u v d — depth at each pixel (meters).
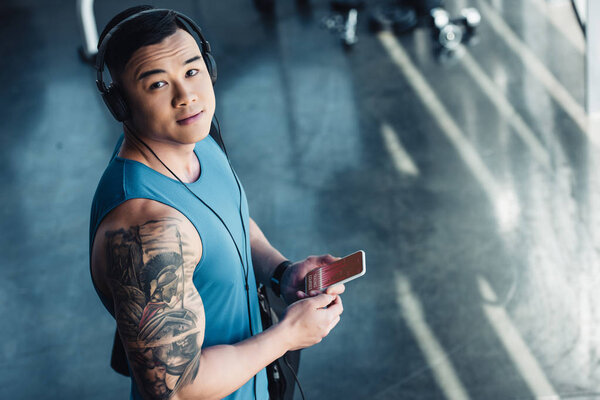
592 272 2.90
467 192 3.46
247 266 1.37
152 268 1.06
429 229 3.28
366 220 3.41
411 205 3.45
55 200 3.92
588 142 3.67
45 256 3.52
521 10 5.07
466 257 3.08
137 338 1.06
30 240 3.64
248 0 5.93
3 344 3.01
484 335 2.71
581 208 3.25
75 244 3.58
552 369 2.53
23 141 4.50
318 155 3.95
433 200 3.46
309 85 4.64
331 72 4.74
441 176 3.61
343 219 3.45
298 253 3.29
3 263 3.50
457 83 4.38
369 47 4.95
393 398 2.53
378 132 4.05
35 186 4.06
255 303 1.42
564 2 5.04
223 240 1.20
